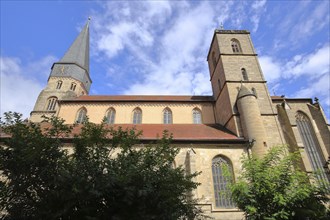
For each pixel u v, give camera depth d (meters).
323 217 13.58
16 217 10.31
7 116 12.40
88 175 10.47
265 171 15.07
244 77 34.31
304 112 34.31
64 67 46.25
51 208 9.91
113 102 36.72
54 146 11.55
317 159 30.38
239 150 25.67
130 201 9.77
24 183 10.41
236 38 39.00
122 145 13.09
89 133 12.89
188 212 13.27
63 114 35.22
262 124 27.19
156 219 10.36
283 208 13.00
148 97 39.88
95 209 10.27
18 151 10.81
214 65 40.47
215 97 38.12
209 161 24.70
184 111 36.59
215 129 30.64
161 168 12.09
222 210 21.94
